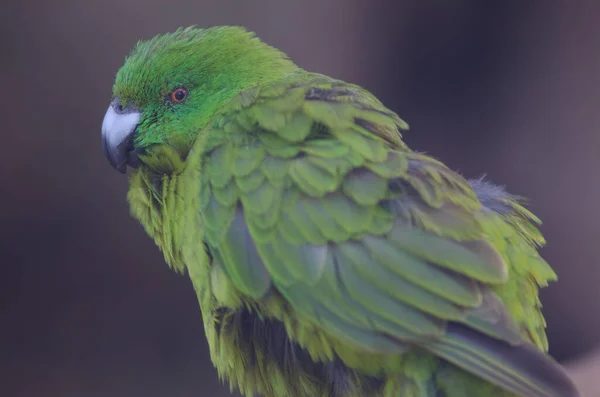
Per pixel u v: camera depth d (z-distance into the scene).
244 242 2.26
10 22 2.63
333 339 2.26
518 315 2.26
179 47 2.31
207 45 2.31
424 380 2.25
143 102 2.31
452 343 2.24
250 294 2.26
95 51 2.71
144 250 2.78
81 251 2.74
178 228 2.29
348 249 2.25
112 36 2.72
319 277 2.25
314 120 2.27
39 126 2.69
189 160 2.29
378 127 2.28
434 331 2.24
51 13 2.66
